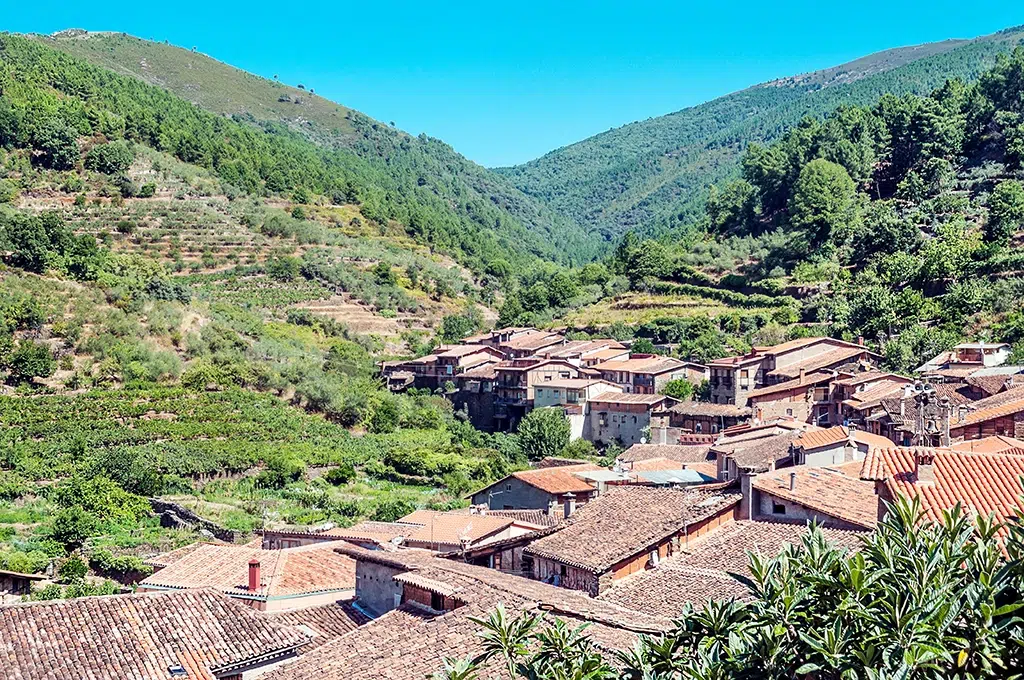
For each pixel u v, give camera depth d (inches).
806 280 6879.9
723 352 6043.3
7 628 1357.0
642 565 1628.9
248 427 4889.3
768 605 730.2
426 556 1776.6
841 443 2442.2
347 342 7116.1
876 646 658.8
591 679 756.6
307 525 3462.1
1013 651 665.0
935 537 741.3
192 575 1969.7
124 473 4028.1
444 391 6358.3
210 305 6752.0
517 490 2982.3
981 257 6146.7
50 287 5659.5
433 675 844.6
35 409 4621.1
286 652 1437.0
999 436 2425.0
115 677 1295.5
